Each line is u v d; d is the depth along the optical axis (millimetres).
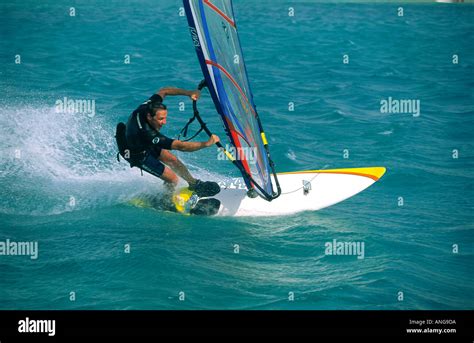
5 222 17562
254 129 18375
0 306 13156
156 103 17469
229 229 17766
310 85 38688
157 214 18672
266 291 14109
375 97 35781
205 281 14516
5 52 47406
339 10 82062
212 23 16391
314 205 19578
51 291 13859
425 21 72625
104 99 33375
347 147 26125
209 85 16062
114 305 13320
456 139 27609
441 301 13805
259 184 19062
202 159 23719
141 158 18203
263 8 82875
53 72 40375
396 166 23703
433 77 41719
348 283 14508
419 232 17766
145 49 50750
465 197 20781
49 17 67875
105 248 16062
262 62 46500
